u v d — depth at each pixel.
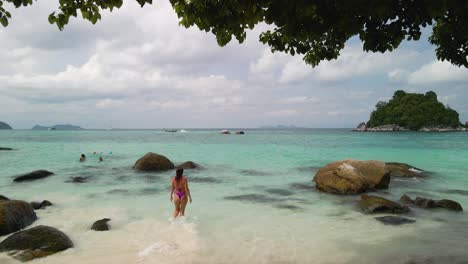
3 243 7.00
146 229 8.81
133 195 13.27
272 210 10.98
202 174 19.22
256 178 17.83
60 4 4.72
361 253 7.19
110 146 45.34
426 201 11.10
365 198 11.42
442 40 6.02
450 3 3.60
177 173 10.31
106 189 14.48
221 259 6.84
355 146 44.28
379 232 8.59
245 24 4.70
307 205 11.66
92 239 7.94
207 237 8.21
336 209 11.07
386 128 153.38
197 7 4.69
